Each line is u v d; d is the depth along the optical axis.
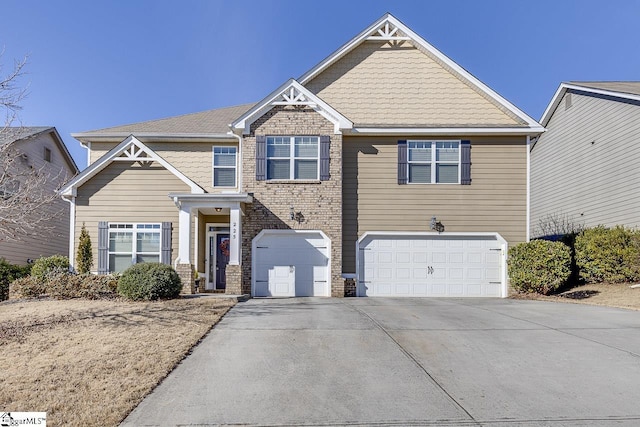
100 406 5.13
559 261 14.51
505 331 8.78
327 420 4.86
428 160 15.88
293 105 15.42
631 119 17.25
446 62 16.22
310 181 15.27
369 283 15.58
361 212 15.75
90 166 15.10
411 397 5.50
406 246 15.71
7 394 5.42
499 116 16.34
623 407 5.21
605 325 9.38
